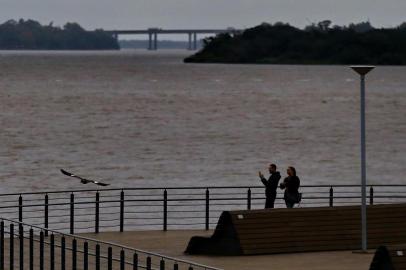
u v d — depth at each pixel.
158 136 128.12
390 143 123.31
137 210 62.56
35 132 130.50
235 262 38.09
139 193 73.12
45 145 113.19
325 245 40.81
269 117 167.62
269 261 38.34
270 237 40.03
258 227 39.84
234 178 85.25
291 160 101.62
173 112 175.50
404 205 42.81
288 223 40.56
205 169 91.81
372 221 41.94
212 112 177.62
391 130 145.62
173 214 60.97
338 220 41.38
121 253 32.12
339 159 103.06
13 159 97.88
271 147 114.94
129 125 145.50
